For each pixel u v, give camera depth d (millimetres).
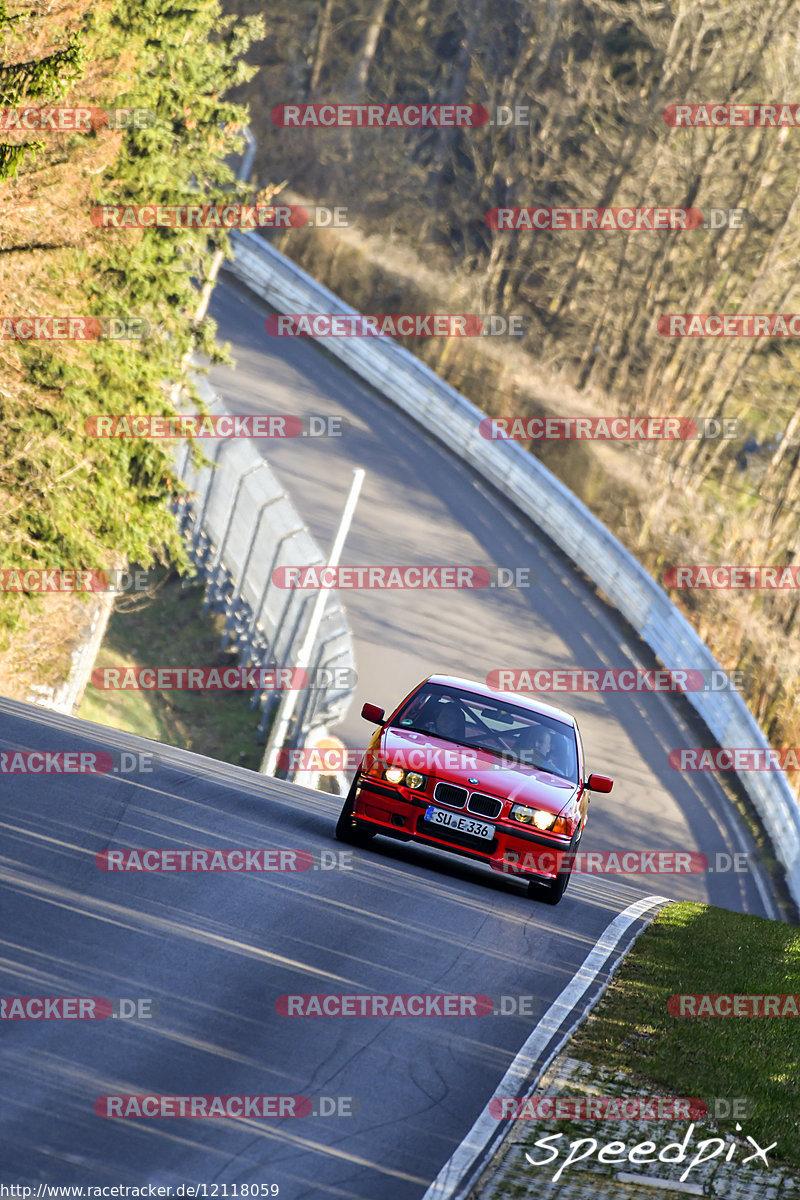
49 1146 9883
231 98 127688
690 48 103188
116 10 50031
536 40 114812
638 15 103562
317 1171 10414
